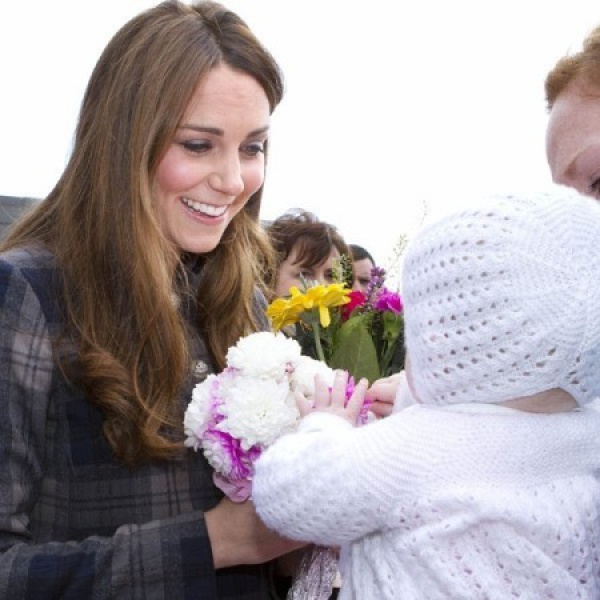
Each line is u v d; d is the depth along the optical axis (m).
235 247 1.49
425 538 1.03
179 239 1.36
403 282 1.16
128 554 1.15
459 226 1.07
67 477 1.22
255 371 1.21
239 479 1.19
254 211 1.57
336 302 1.50
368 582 1.11
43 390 1.17
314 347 1.59
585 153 1.03
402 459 1.07
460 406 1.09
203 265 1.50
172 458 1.26
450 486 1.04
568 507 1.04
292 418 1.19
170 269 1.33
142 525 1.19
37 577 1.10
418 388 1.14
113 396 1.20
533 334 1.02
